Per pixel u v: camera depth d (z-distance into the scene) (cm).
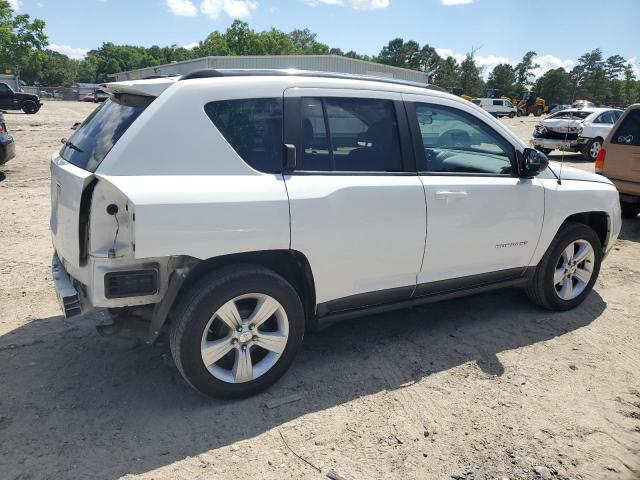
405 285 367
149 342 304
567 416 314
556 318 454
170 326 326
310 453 276
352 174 336
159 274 290
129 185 272
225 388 309
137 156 279
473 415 312
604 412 320
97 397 319
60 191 308
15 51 6569
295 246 311
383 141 352
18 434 283
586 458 279
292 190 309
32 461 263
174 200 275
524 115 6109
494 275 413
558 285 464
